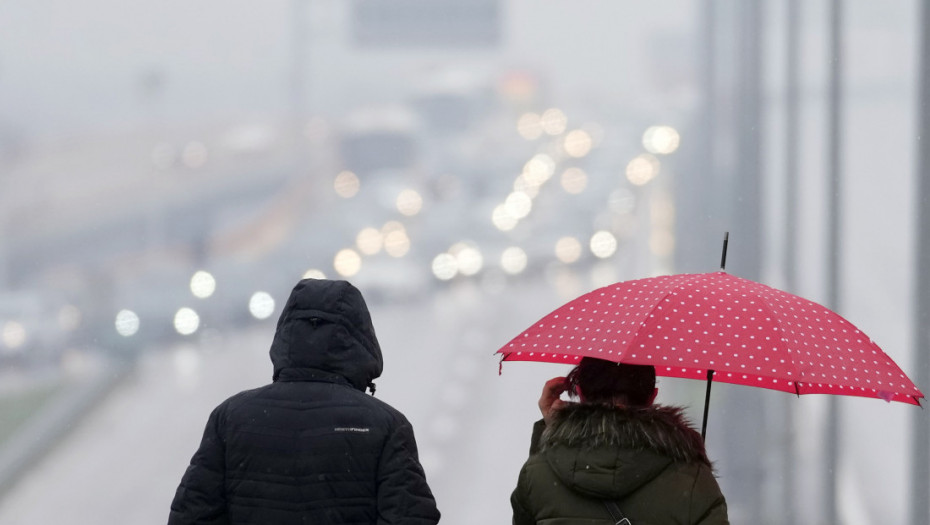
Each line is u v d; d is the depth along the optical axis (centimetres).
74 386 6762
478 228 12081
